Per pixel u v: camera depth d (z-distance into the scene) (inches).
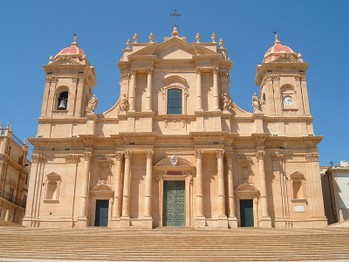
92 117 1648.6
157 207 1544.0
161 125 1633.9
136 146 1571.1
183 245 1085.8
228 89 1696.6
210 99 1672.0
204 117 1621.6
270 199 1555.1
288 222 1520.7
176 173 1579.7
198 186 1525.6
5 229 1286.9
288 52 1771.7
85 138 1603.1
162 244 1093.8
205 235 1208.2
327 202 1888.5
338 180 1830.7
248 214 1549.0
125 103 1654.8
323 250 1040.2
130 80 1690.5
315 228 1355.8
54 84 1734.7
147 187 1530.5
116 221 1502.2
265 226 1492.4
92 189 1571.1
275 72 1729.8
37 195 1573.6
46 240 1127.0
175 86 1696.6
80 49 1845.5
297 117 1652.3
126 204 1508.4
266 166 1594.5
